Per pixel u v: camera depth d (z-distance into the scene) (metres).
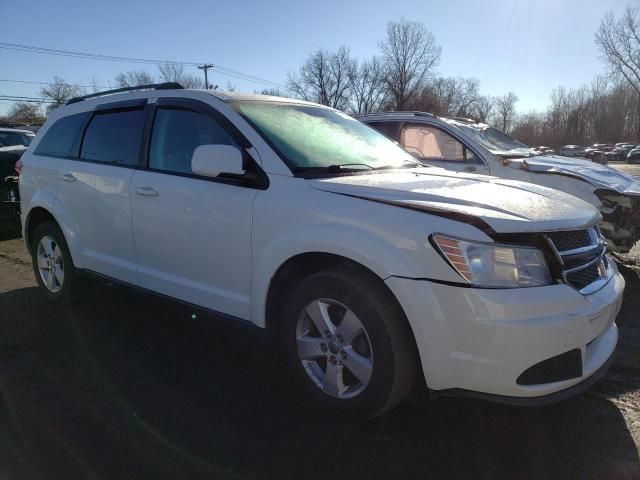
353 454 2.58
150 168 3.75
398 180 3.09
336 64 61.56
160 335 4.09
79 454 2.56
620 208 5.52
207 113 3.51
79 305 4.78
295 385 3.28
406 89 62.03
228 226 3.19
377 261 2.53
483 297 2.35
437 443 2.68
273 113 3.63
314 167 3.20
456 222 2.46
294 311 2.93
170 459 2.53
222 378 3.38
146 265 3.82
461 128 6.79
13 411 2.96
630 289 5.33
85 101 4.65
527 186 3.28
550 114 86.75
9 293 5.21
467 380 2.42
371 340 2.60
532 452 2.61
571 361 2.48
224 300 3.31
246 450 2.61
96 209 4.13
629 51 44.28
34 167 4.82
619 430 2.81
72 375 3.40
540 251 2.48
